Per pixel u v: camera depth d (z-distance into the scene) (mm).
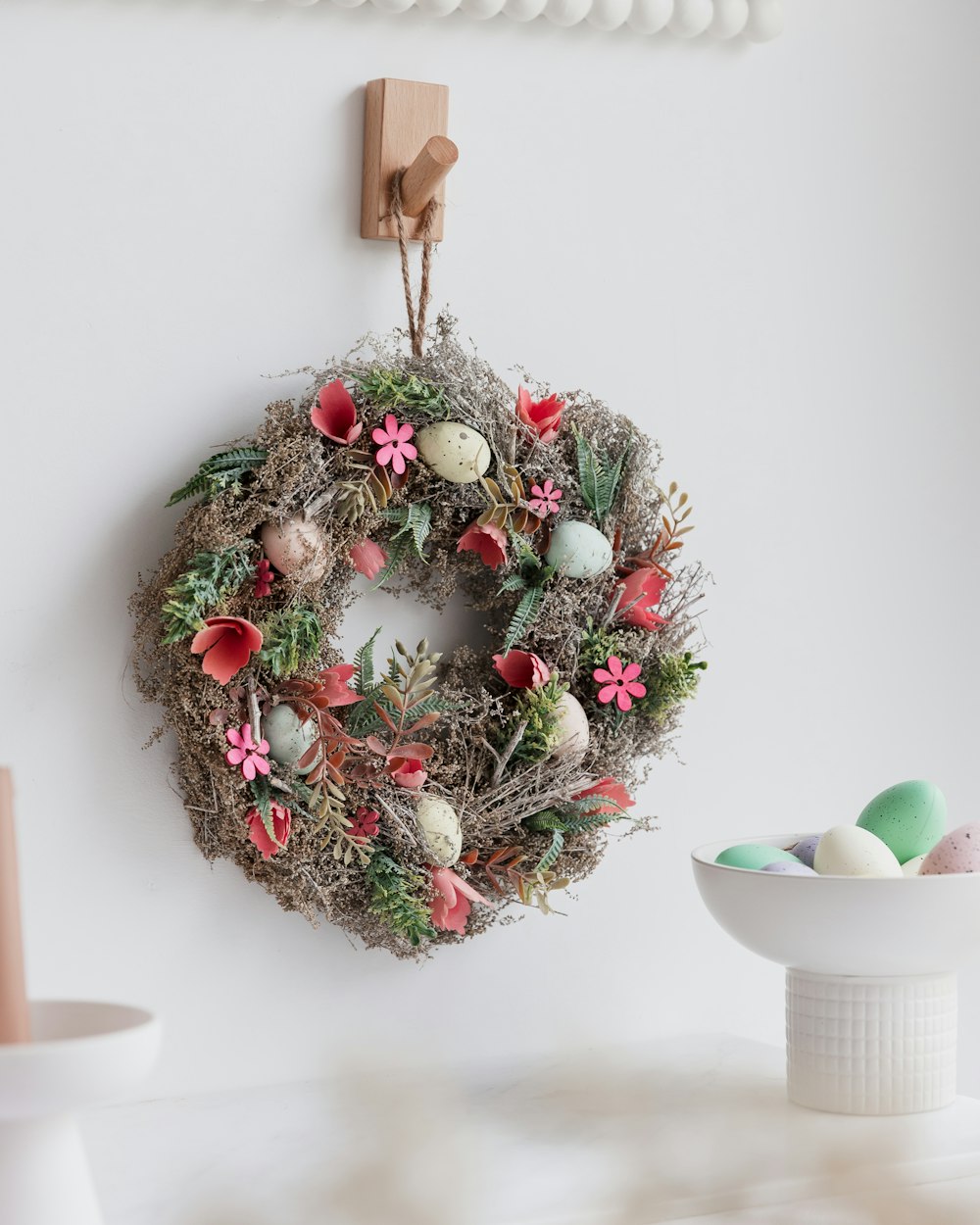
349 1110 1448
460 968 1543
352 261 1509
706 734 1604
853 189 1643
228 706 1425
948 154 1668
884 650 1654
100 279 1456
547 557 1507
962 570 1673
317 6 1498
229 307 1482
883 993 1438
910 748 1663
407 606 1530
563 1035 1568
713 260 1604
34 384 1445
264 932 1497
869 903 1391
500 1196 1322
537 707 1483
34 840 1447
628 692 1507
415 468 1471
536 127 1555
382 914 1465
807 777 1632
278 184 1492
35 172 1442
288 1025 1503
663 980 1597
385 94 1490
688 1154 1380
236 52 1481
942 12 1668
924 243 1665
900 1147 1388
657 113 1587
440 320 1488
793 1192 1346
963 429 1672
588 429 1520
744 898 1423
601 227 1573
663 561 1540
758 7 1589
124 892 1466
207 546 1418
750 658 1616
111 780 1462
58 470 1449
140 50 1462
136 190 1463
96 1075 933
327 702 1432
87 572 1455
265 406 1490
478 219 1541
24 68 1439
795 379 1627
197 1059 1482
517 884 1495
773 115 1620
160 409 1469
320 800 1447
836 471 1640
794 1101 1462
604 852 1536
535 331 1557
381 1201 1188
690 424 1599
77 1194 1001
